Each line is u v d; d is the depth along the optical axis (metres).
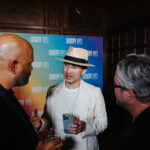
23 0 3.31
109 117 3.72
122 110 3.17
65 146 1.81
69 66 1.92
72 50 1.92
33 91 2.57
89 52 2.83
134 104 0.86
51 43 2.62
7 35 1.03
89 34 3.75
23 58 1.02
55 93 2.06
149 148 0.70
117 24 3.46
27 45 1.06
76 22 3.65
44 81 2.62
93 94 2.01
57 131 1.84
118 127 3.35
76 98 1.99
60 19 3.55
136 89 0.82
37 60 2.57
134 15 2.96
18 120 0.91
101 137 3.40
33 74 2.56
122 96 0.89
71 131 1.58
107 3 3.79
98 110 1.98
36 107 2.59
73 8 3.60
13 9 3.27
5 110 0.86
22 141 0.89
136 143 0.74
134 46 3.02
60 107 1.97
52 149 1.04
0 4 3.19
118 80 0.90
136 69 0.83
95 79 2.87
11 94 1.06
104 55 3.88
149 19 2.64
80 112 1.94
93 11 3.74
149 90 0.81
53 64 2.65
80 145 1.83
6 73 0.97
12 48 0.98
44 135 1.57
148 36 2.70
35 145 0.99
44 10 3.44
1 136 0.81
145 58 0.87
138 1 2.86
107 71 3.90
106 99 3.87
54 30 3.54
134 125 0.80
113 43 3.66
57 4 3.51
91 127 1.86
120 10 3.37
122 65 0.89
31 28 3.39
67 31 3.60
